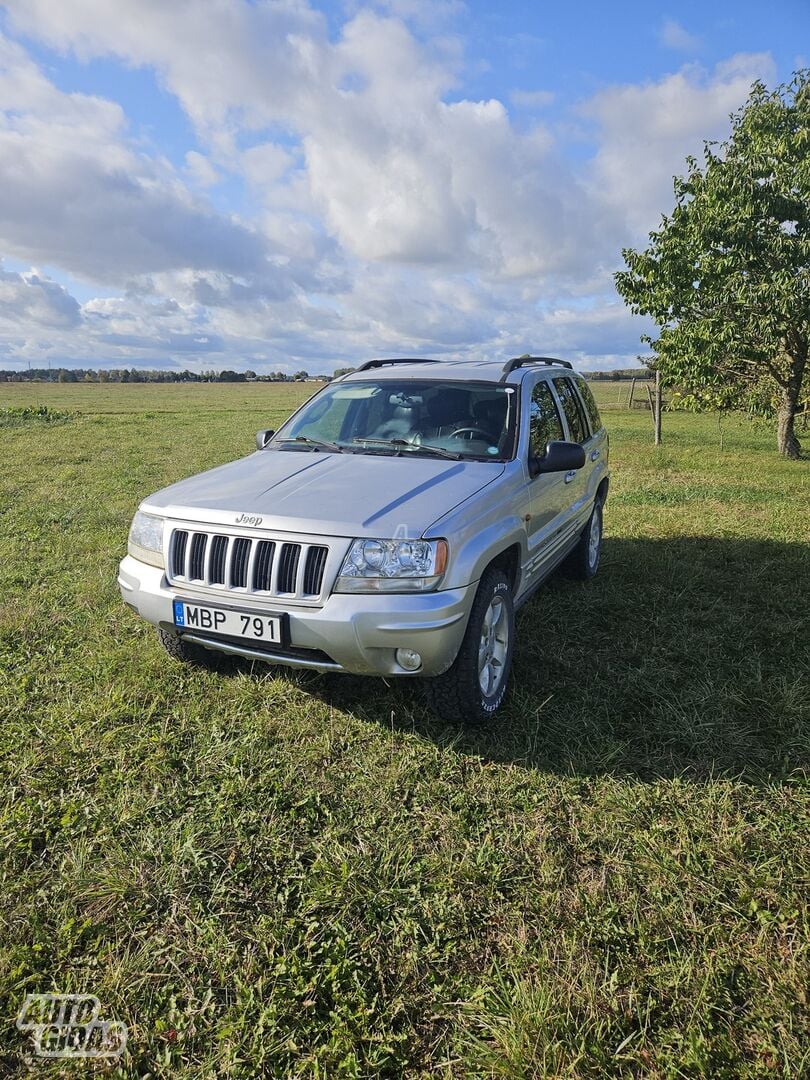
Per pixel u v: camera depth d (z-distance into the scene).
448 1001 1.94
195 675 3.84
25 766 2.97
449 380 4.43
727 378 14.32
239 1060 1.76
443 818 2.71
